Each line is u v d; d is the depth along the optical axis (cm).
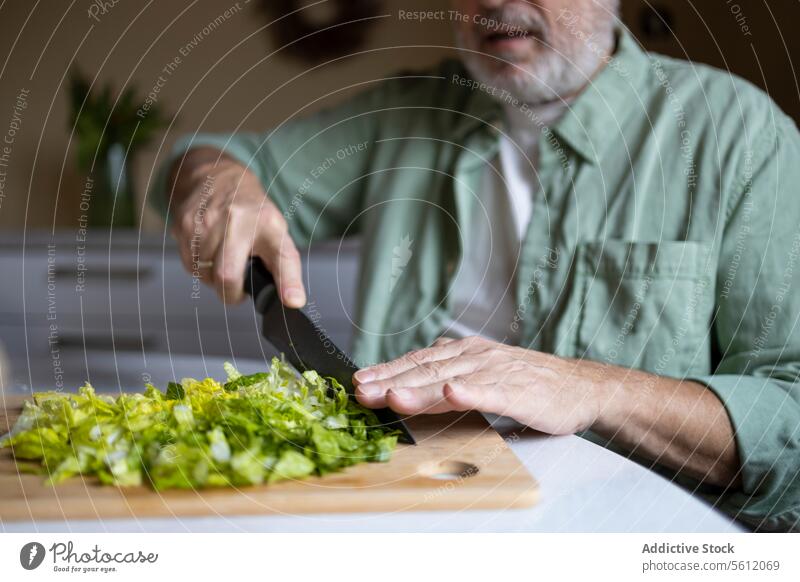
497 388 69
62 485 53
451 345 80
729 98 107
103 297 191
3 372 92
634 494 60
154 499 52
